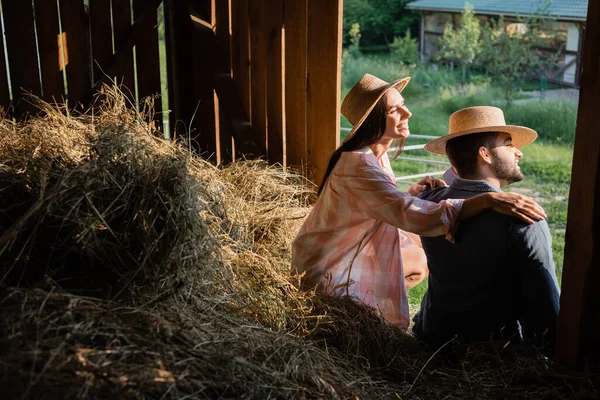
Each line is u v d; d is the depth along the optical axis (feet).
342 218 10.53
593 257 8.38
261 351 8.07
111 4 15.26
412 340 10.25
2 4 14.90
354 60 65.87
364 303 10.50
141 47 15.60
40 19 15.07
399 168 39.88
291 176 13.93
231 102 14.92
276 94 14.20
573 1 57.21
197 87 15.65
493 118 9.66
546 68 56.29
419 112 54.49
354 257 10.71
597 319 8.74
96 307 7.45
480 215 9.11
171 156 9.82
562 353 8.80
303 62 13.50
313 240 10.81
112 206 8.71
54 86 15.46
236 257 10.34
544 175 39.06
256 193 13.28
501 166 9.65
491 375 8.93
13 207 9.04
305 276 10.84
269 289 10.14
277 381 7.50
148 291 8.30
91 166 8.88
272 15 13.85
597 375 8.59
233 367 7.31
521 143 10.37
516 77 56.80
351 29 70.90
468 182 9.60
